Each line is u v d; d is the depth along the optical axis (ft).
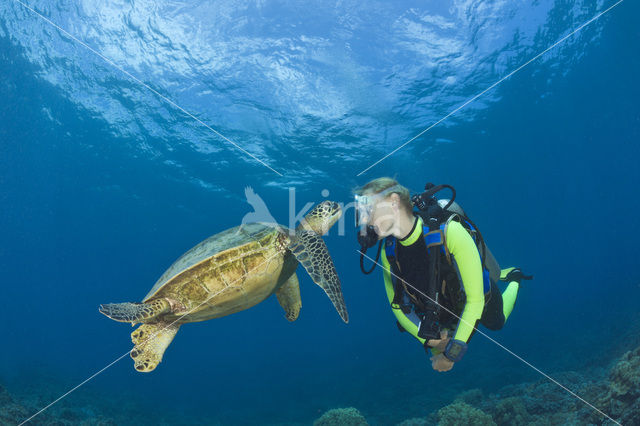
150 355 9.26
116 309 8.11
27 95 71.36
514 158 105.19
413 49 58.44
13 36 58.59
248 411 70.33
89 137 81.00
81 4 51.29
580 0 56.59
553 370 51.52
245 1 50.62
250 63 58.54
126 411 59.00
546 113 86.28
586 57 71.77
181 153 82.69
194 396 88.22
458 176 107.55
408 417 50.49
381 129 74.43
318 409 65.21
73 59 60.80
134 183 98.94
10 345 127.03
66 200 110.22
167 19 52.19
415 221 6.81
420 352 108.17
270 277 9.22
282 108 66.80
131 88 64.75
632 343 42.09
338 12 52.54
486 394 51.21
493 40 59.06
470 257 6.44
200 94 64.23
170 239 144.87
